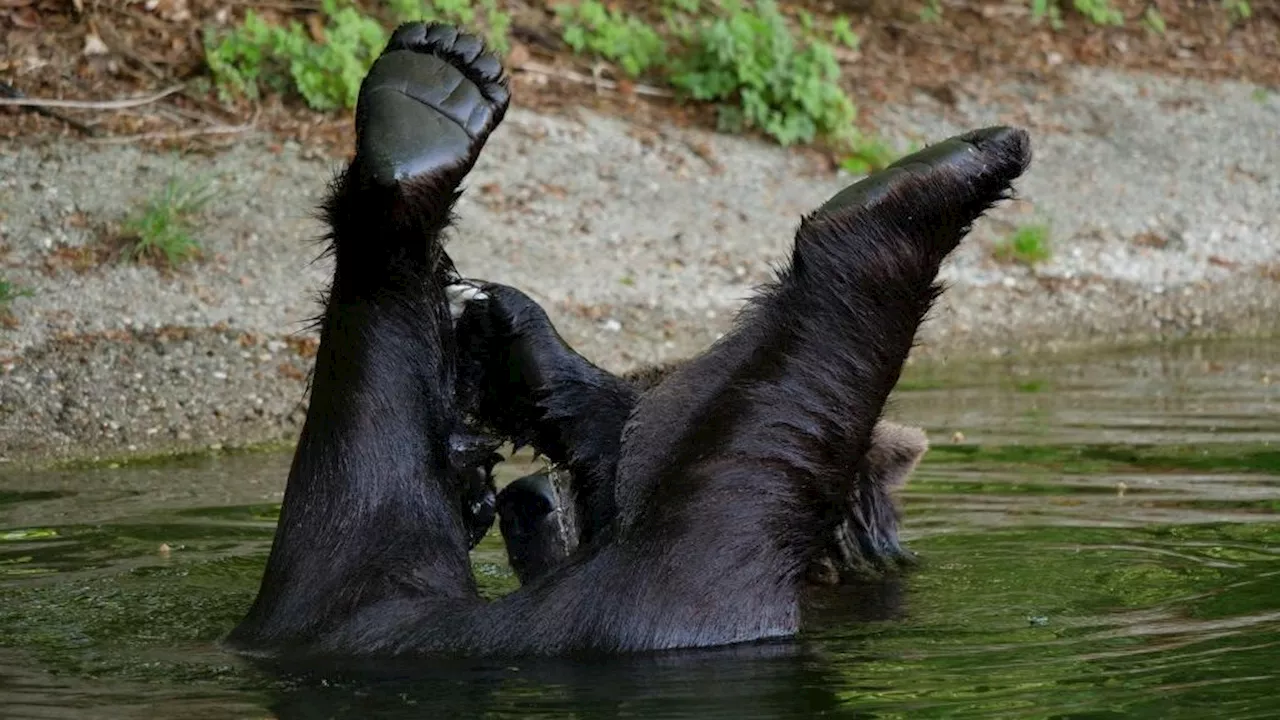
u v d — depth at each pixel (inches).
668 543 659.4
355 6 1855.3
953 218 680.4
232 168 1609.3
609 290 1598.2
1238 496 984.9
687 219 1742.1
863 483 837.2
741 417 669.3
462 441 714.8
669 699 599.5
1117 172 2046.0
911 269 677.3
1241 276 1875.0
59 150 1576.0
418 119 683.4
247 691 620.1
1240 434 1189.7
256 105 1707.7
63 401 1278.3
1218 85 2325.3
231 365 1355.8
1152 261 1876.2
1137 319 1756.9
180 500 1051.9
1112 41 2367.1
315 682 624.7
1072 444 1163.9
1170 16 2477.9
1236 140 2175.2
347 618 665.6
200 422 1285.7
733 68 1943.9
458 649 652.7
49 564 871.1
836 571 818.8
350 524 678.5
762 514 665.0
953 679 625.6
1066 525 922.7
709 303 1611.7
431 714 585.9
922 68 2177.7
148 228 1462.8
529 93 1887.3
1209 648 661.3
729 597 662.5
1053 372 1524.4
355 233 680.4
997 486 1032.2
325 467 684.1
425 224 677.9
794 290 681.6
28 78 1641.2
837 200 683.4
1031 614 733.3
